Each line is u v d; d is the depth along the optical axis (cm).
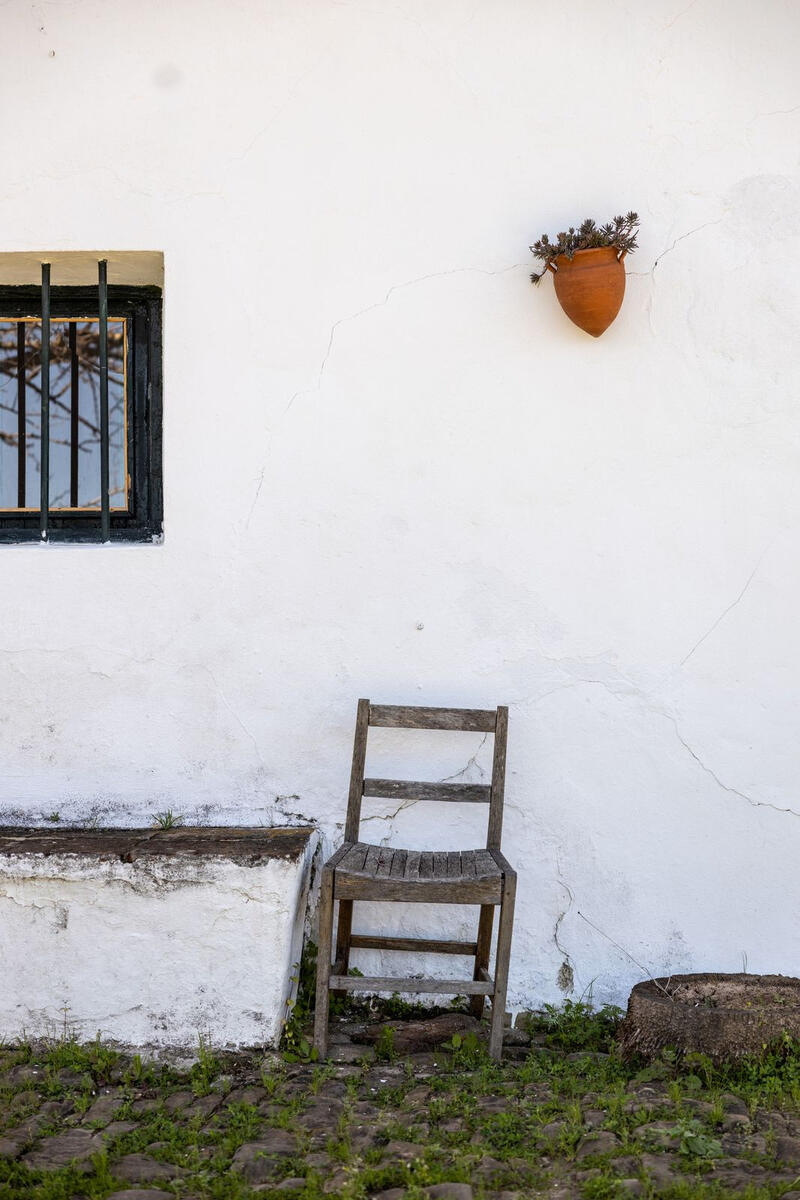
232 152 325
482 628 326
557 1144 236
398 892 276
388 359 325
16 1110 253
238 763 329
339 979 280
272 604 328
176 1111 254
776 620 322
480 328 324
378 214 325
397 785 311
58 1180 220
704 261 323
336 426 326
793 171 321
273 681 328
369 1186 218
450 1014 315
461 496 325
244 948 287
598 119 323
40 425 360
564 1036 302
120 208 326
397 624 327
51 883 289
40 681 329
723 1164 225
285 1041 289
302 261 325
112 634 329
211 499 327
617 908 324
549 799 324
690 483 323
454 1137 238
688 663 323
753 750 323
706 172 322
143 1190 218
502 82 323
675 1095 255
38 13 327
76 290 356
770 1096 258
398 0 323
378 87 324
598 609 324
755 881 323
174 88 326
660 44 322
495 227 324
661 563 323
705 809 323
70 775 330
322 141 325
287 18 324
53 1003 289
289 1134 242
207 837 311
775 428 322
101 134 327
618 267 306
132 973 288
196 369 326
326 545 327
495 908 325
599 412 323
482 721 314
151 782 330
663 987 299
